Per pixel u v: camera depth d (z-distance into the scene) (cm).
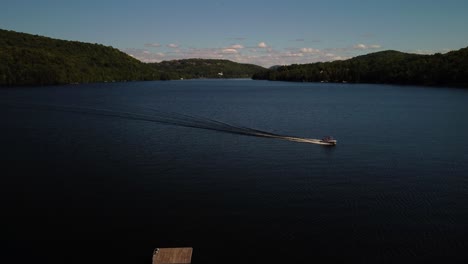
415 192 4838
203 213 4200
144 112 11219
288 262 3334
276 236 3734
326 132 8494
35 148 6712
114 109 11712
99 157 6206
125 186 4950
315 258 3391
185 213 4197
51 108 11656
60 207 4319
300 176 5412
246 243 3612
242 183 5112
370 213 4231
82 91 19138
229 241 3644
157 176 5344
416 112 11856
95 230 3825
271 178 5322
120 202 4456
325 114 11438
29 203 4416
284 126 9256
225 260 3356
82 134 7900
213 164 5925
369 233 3797
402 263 3325
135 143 7188
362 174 5516
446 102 14800
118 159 6109
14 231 3794
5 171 5478
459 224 3981
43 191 4759
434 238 3709
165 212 4216
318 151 6756
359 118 10631
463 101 15112
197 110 12081
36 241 3625
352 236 3738
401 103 14575
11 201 4462
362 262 3341
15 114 10419
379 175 5472
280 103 14775
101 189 4844
